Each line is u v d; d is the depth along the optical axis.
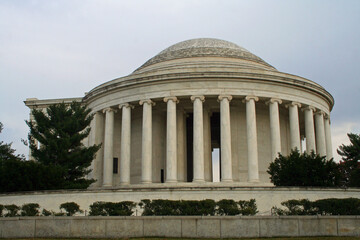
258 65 55.94
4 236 25.05
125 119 49.56
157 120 52.41
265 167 50.25
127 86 49.78
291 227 24.00
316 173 36.09
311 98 51.72
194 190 36.94
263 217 24.17
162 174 52.00
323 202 28.11
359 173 49.47
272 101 48.19
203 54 55.75
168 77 47.38
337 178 37.09
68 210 30.86
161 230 24.33
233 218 24.17
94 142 52.88
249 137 46.38
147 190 37.38
